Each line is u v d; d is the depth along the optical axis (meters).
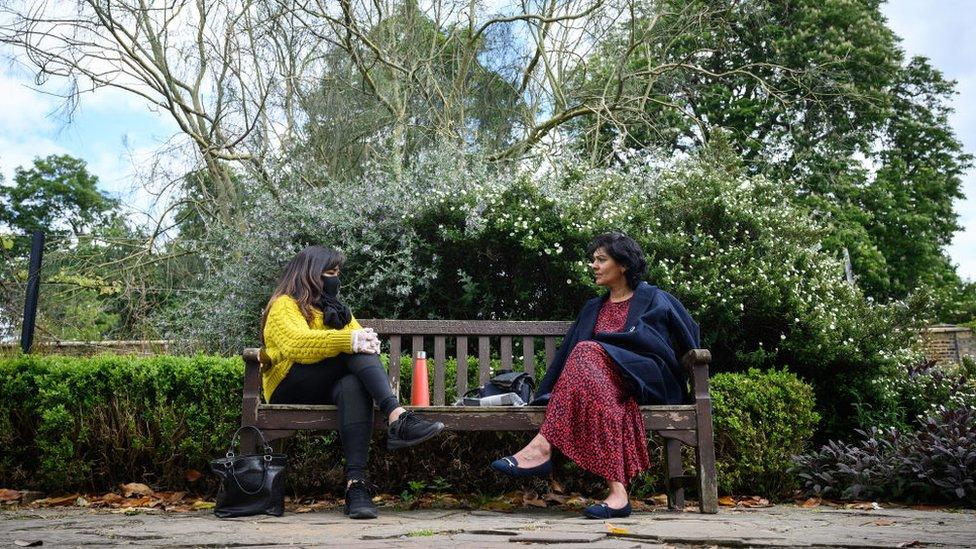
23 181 27.41
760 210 6.39
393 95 10.22
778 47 16.33
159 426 4.05
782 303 5.64
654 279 5.55
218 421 4.09
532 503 3.81
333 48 9.80
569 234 5.79
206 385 4.10
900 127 20.20
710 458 3.34
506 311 6.33
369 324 4.20
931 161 20.91
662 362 3.43
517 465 3.11
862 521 2.94
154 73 9.29
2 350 6.46
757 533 2.40
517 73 10.66
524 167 6.52
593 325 3.67
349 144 9.84
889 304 6.01
